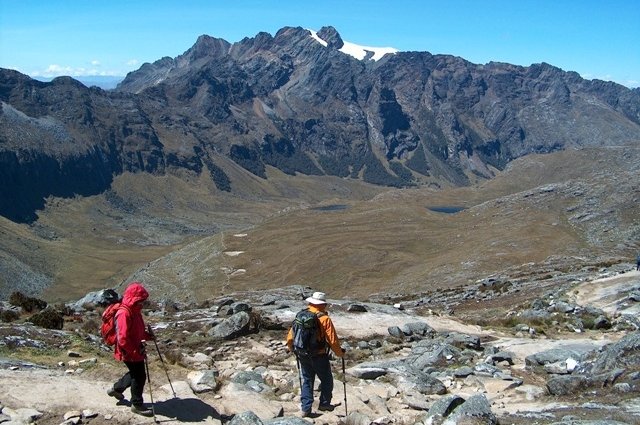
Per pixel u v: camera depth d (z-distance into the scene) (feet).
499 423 39.47
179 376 52.70
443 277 438.40
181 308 114.73
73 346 59.98
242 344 77.87
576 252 461.78
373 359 74.64
